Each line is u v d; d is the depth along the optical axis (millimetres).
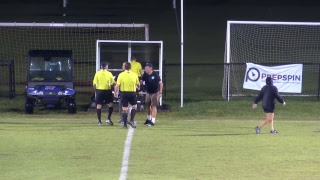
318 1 157625
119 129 58406
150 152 46531
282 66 78625
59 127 59625
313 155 45688
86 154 45594
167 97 81750
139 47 73688
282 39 106125
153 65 73812
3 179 37469
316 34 110688
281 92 78875
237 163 42719
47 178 37781
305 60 99562
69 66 71562
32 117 67812
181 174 39219
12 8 148125
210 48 124062
